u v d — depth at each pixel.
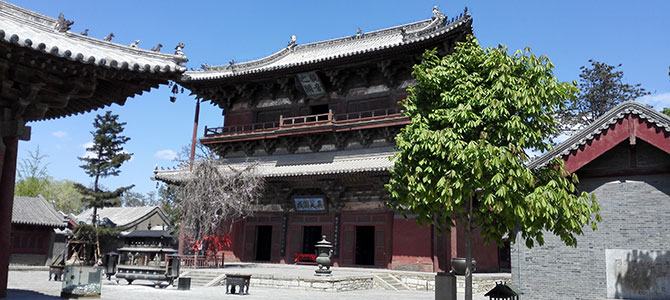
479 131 14.26
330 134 42.50
